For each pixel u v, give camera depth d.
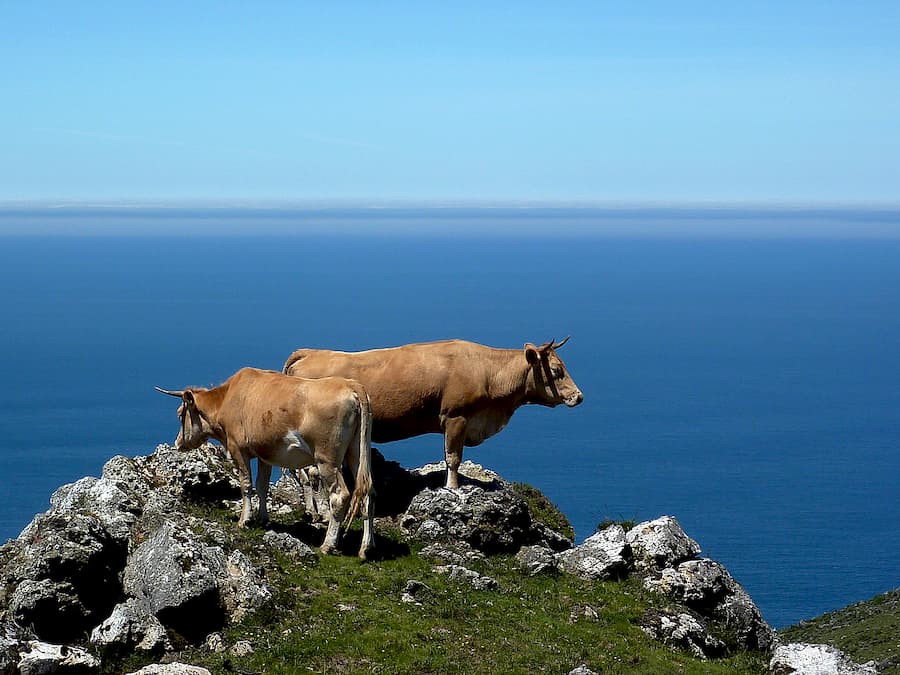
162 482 20.22
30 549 16.14
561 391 20.97
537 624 16.77
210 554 16.25
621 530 19.92
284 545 17.84
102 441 167.50
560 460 170.75
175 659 14.98
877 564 117.69
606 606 17.97
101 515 17.62
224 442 19.70
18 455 154.50
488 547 19.53
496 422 21.36
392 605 16.61
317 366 21.08
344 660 15.00
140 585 15.90
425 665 15.02
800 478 170.88
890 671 43.28
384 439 21.23
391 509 20.97
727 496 152.38
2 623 14.70
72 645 15.25
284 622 15.86
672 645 17.39
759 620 19.22
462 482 21.89
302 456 18.27
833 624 57.53
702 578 19.12
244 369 19.44
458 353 20.89
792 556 120.19
